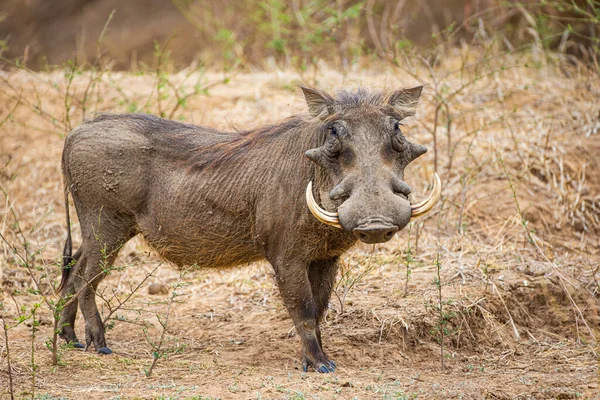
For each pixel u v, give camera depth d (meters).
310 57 30.69
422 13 40.94
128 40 45.94
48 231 21.12
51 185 23.17
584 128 23.08
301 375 12.98
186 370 13.41
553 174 21.50
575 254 19.23
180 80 27.84
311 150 12.61
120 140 14.59
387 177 12.02
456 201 20.69
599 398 12.12
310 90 13.04
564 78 26.61
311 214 13.03
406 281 16.75
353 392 12.05
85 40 47.09
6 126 25.38
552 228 20.30
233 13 35.31
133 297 17.88
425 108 24.22
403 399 11.65
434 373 13.77
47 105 25.95
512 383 12.86
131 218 14.87
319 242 13.30
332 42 31.02
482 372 13.87
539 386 12.69
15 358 13.70
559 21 29.62
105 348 14.55
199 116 24.80
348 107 12.75
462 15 40.38
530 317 16.47
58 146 24.67
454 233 19.78
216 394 11.75
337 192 11.98
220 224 14.14
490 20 31.97
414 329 15.20
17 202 22.62
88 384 12.42
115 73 28.69
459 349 15.25
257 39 33.09
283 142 13.84
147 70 27.97
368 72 28.27
